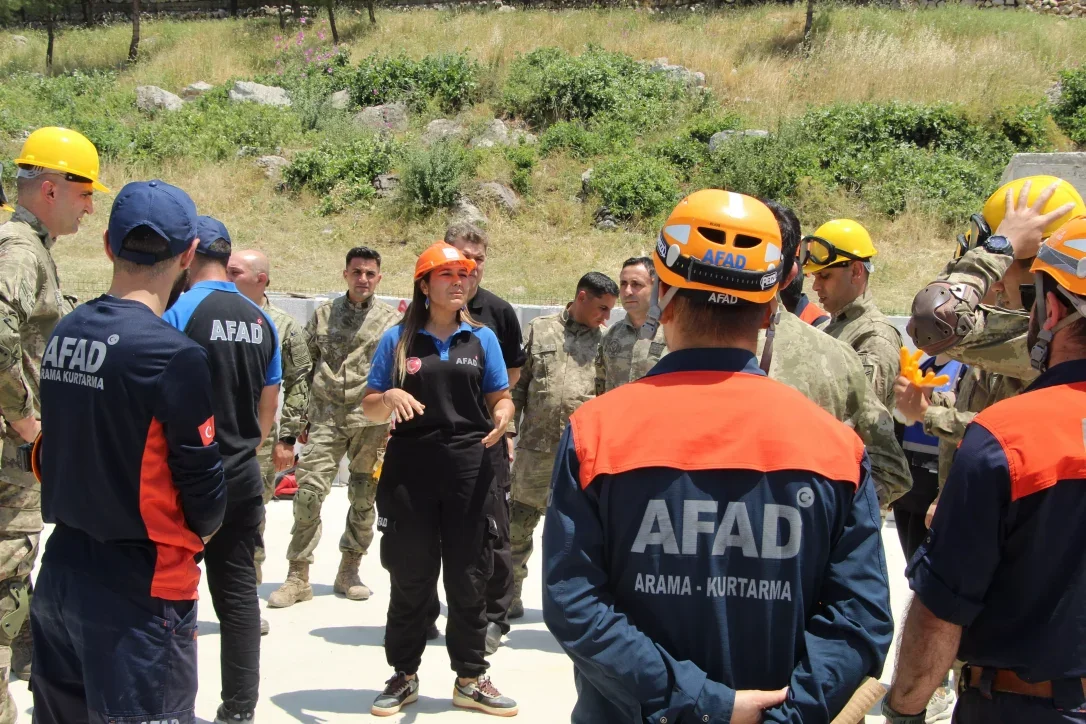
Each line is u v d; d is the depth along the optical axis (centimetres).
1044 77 1936
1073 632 186
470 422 394
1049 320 203
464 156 1722
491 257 1513
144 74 2384
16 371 351
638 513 172
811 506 171
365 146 1805
